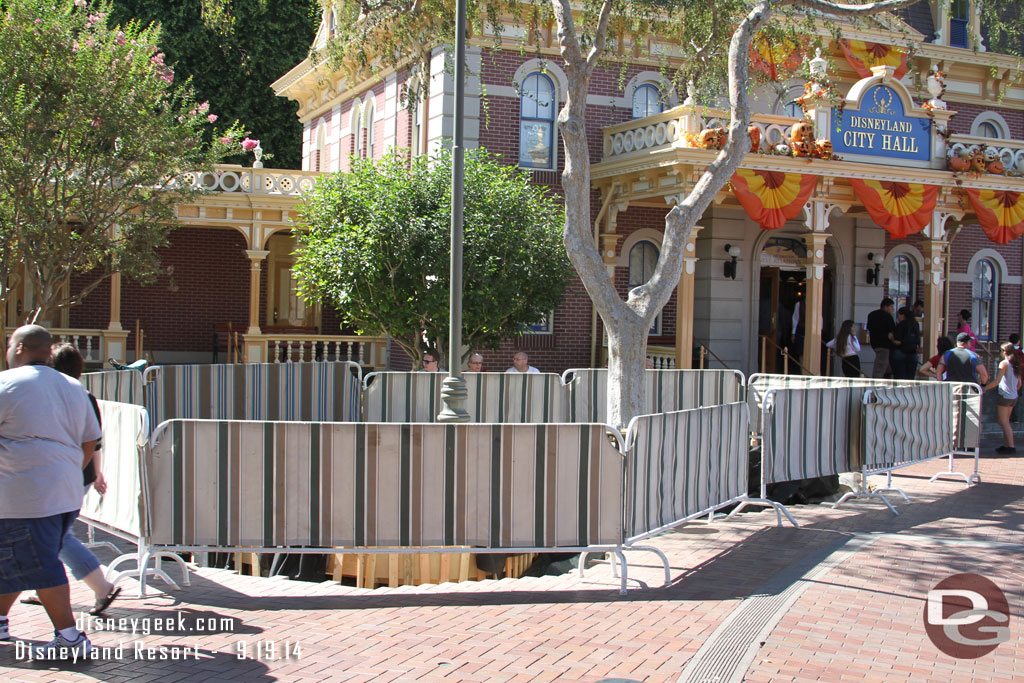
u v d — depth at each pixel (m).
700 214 11.22
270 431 7.13
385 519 7.20
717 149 17.02
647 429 7.72
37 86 13.98
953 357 15.80
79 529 9.62
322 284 15.77
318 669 5.55
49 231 14.18
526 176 16.97
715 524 10.09
